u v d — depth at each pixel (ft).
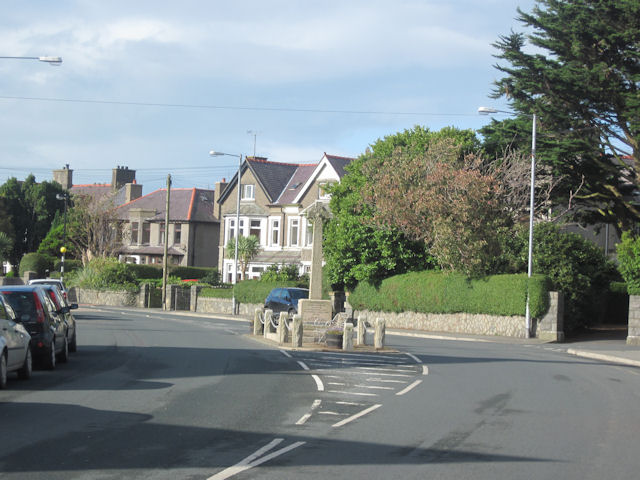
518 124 133.08
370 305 148.25
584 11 119.03
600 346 105.19
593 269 125.59
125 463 27.53
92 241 260.62
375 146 165.78
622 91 120.88
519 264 125.08
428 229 132.98
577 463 29.55
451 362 73.97
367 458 29.43
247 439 32.71
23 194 317.42
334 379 56.65
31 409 39.73
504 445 32.89
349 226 146.00
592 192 136.87
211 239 266.98
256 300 173.88
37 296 57.72
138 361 66.74
